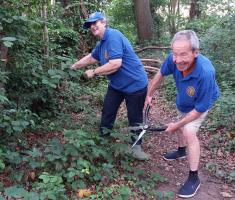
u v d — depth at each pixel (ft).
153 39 21.22
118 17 23.56
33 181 5.76
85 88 10.79
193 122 5.89
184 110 6.08
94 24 6.53
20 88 7.79
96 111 9.88
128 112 6.98
